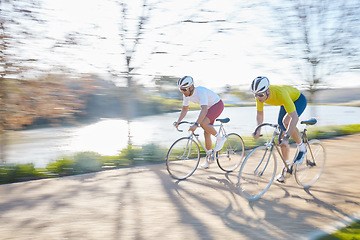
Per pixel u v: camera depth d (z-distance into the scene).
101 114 17.42
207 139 5.13
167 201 3.92
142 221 3.31
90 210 3.62
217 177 5.03
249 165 3.90
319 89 10.91
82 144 10.53
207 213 3.54
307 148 4.41
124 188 4.45
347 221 3.25
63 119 6.22
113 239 2.91
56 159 6.05
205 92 4.75
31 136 12.62
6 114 5.62
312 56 10.27
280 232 3.03
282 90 3.76
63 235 2.99
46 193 4.23
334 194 4.13
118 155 6.39
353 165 5.62
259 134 3.95
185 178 4.96
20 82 5.56
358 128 10.93
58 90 5.75
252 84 3.62
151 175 5.16
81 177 5.06
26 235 2.99
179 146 5.00
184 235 2.98
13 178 4.88
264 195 4.12
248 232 3.04
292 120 3.66
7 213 3.53
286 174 4.19
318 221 3.27
